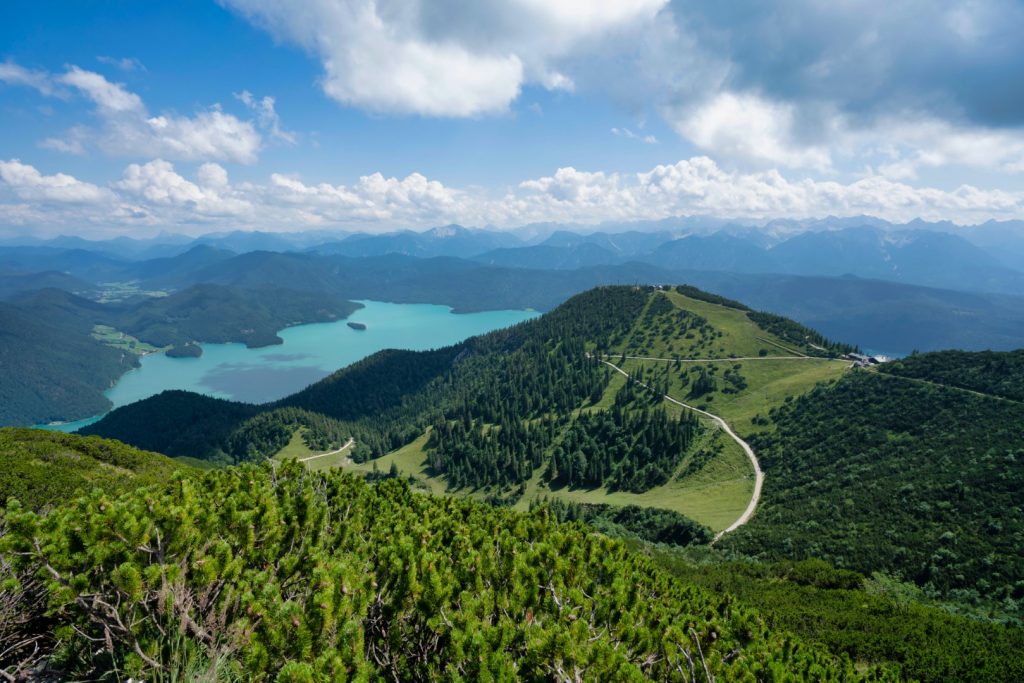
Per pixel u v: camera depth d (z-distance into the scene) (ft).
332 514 47.19
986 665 95.91
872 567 207.31
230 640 22.85
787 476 354.13
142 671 22.13
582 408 625.41
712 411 518.78
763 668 35.04
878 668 58.08
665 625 36.14
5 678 23.22
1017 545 192.54
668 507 359.46
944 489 252.62
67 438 134.82
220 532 31.78
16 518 25.38
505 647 26.22
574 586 36.32
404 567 31.35
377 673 24.07
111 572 23.16
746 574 176.24
